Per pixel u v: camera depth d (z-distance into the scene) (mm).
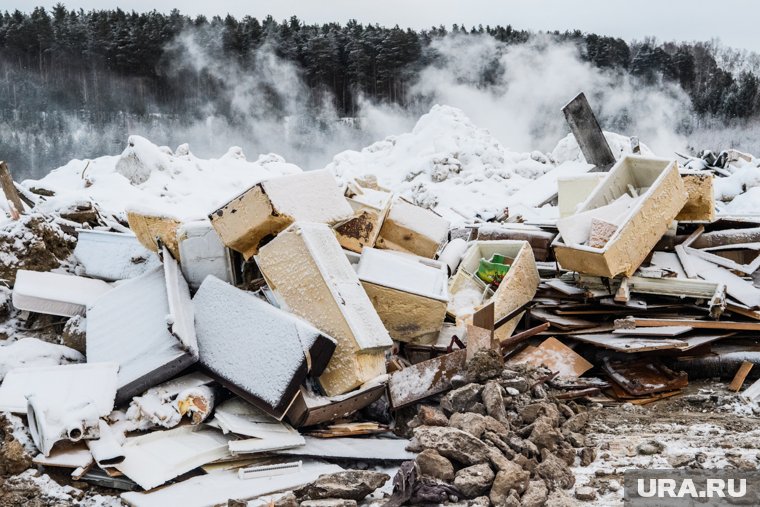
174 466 6043
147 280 7852
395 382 7141
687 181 9398
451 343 7699
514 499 5488
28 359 7492
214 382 6859
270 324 6715
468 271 9633
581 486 5953
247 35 47188
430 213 9594
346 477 5852
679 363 8602
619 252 8391
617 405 7906
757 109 47531
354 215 8820
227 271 7910
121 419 6566
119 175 17641
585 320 8867
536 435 6402
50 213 9695
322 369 6676
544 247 10125
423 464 5922
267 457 6398
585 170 17047
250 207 7469
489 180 21922
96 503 5871
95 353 7242
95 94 43219
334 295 6863
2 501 5887
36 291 8008
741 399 7895
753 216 10039
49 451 6164
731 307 8523
